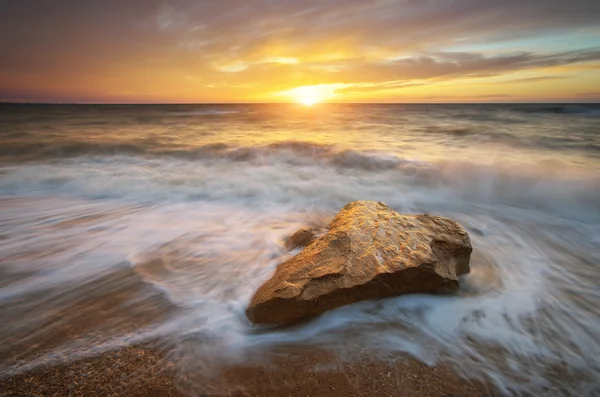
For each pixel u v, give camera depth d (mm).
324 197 8609
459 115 37562
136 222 6637
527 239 5855
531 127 21609
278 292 3453
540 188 8539
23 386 2625
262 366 2922
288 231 6250
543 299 3912
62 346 3078
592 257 5098
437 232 4488
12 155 13219
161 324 3441
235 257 5047
